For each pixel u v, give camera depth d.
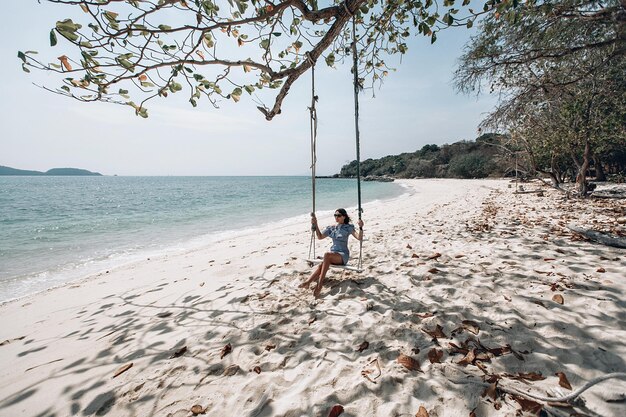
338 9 3.43
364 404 2.04
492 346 2.55
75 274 7.30
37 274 7.38
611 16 4.69
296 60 3.72
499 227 7.33
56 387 2.56
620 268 3.83
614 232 5.71
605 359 2.23
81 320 4.11
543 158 14.95
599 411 1.79
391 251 5.95
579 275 3.73
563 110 10.07
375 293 3.93
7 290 6.26
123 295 5.02
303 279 4.75
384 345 2.73
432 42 3.22
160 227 14.92
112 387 2.48
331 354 2.68
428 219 10.03
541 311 3.00
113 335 3.48
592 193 12.11
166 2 2.20
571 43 6.21
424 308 3.36
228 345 2.94
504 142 13.20
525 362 2.31
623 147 18.08
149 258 8.57
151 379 2.54
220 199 32.72
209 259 7.25
